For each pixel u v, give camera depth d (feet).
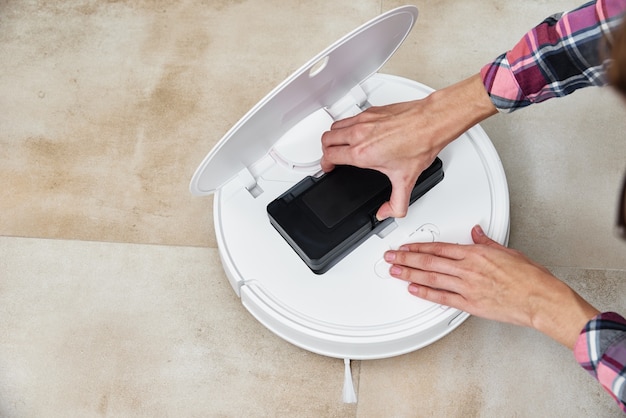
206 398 3.59
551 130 4.17
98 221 4.06
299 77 2.89
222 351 3.70
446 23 4.58
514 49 2.86
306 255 3.31
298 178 3.65
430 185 3.61
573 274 3.80
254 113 2.87
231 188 3.64
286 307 3.39
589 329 2.51
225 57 4.53
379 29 3.05
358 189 3.43
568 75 2.81
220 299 3.83
